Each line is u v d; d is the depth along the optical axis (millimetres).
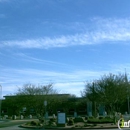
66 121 35969
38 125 36531
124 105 68062
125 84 46062
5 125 41312
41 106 54875
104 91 45250
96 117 48062
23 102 60531
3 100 72125
